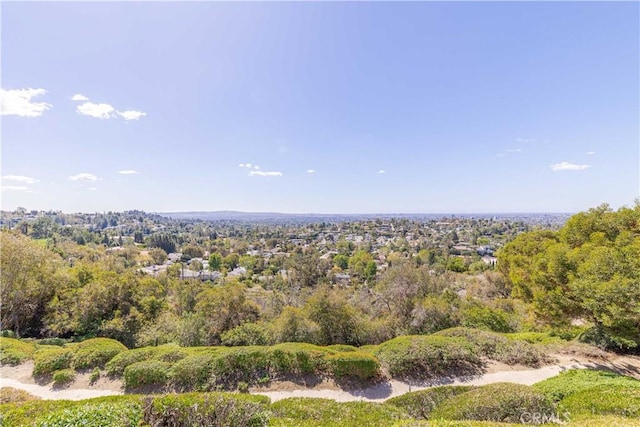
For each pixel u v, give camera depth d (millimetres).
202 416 4730
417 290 17375
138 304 16859
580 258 9297
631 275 7801
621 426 4047
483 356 9930
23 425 4426
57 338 14531
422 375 9008
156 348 10320
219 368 8789
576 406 5340
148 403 4766
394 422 5250
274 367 9086
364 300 19906
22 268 15391
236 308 15406
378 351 10078
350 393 8289
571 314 9555
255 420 4914
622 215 11109
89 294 15906
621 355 9453
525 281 11984
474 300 16562
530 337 11523
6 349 10570
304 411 5801
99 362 9766
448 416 5520
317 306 13602
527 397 5648
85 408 4488
